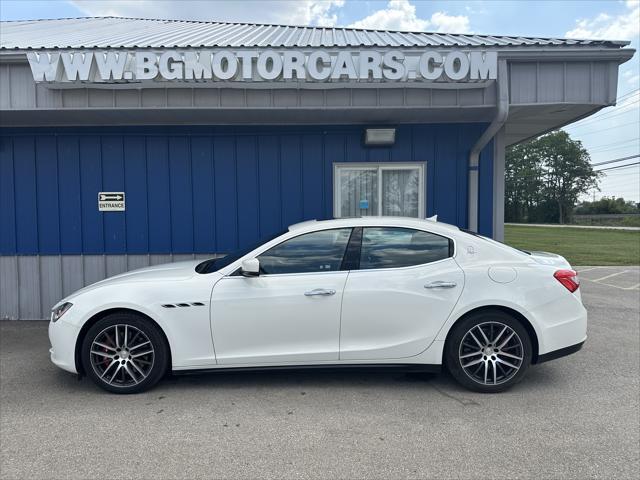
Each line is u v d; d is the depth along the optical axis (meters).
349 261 4.18
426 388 4.29
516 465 2.99
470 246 4.25
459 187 7.32
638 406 3.89
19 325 6.86
